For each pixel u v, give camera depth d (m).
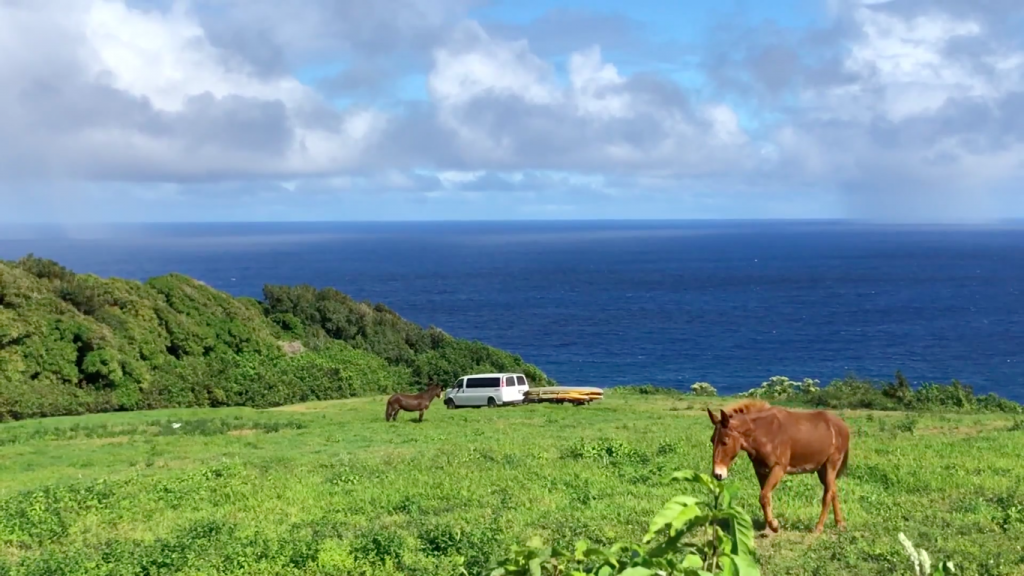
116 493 16.47
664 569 5.10
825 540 10.64
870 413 30.84
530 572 5.63
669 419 30.53
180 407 40.47
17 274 40.75
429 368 50.16
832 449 11.22
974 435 22.38
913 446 19.14
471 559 10.12
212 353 46.34
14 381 36.34
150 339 42.94
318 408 39.78
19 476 20.95
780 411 11.11
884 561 9.66
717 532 5.40
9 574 10.75
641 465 17.66
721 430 10.74
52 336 38.41
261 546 11.43
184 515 14.62
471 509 13.75
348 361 49.22
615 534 11.20
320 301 57.69
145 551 11.48
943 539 10.48
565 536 11.14
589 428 27.31
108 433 29.44
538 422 30.53
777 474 11.02
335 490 16.09
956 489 13.83
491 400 38.78
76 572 10.59
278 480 17.45
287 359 47.06
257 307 54.88
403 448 22.89
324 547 11.17
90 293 42.69
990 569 9.11
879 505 12.70
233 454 23.14
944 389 35.28
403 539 11.34
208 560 10.98
